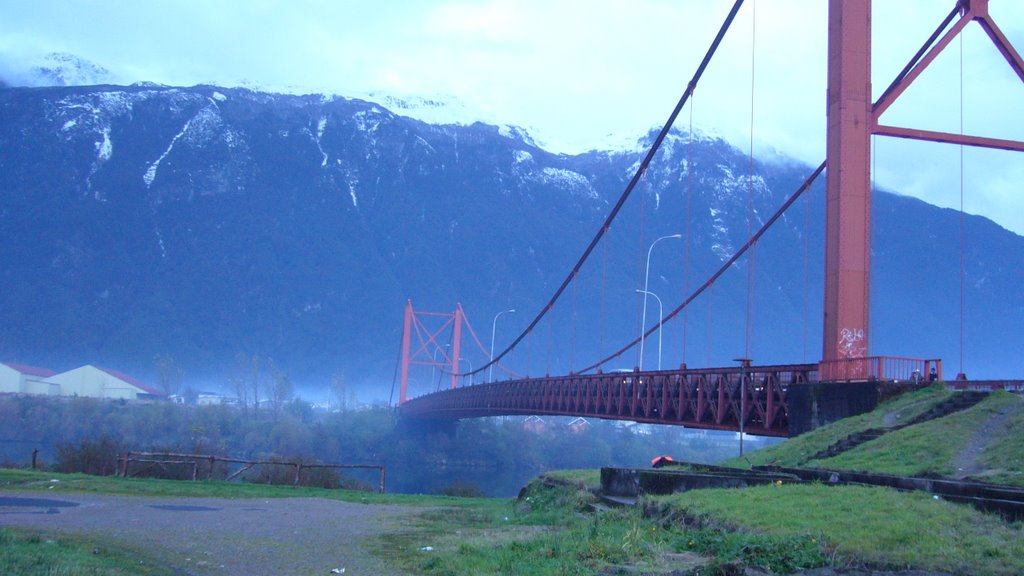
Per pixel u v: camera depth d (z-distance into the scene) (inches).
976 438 946.7
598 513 852.0
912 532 568.7
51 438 4397.1
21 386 6003.9
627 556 613.6
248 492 1307.8
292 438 4478.3
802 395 1365.7
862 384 1267.2
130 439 4308.6
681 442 4909.0
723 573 530.6
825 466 983.0
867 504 658.2
